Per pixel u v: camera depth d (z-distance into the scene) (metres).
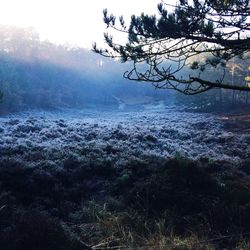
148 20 7.93
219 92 69.12
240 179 12.61
